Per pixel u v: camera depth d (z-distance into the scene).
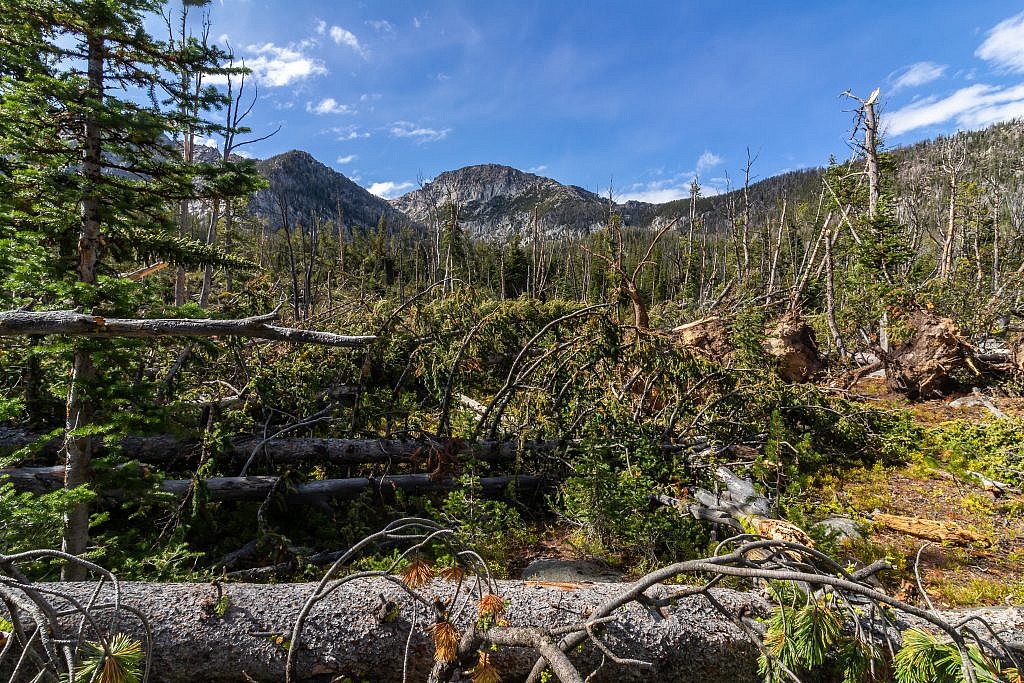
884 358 12.38
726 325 11.24
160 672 2.34
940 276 18.12
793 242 37.56
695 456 6.64
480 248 50.75
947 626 1.95
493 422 6.44
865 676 2.36
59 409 5.33
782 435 6.84
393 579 2.12
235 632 2.42
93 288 3.53
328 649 2.43
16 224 3.66
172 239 4.10
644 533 4.66
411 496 5.69
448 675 2.03
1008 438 7.70
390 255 48.81
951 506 6.16
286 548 4.50
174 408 4.25
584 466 5.39
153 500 4.24
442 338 6.98
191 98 3.84
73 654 1.59
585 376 6.62
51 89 3.34
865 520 5.55
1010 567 4.77
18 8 3.32
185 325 2.60
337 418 6.74
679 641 2.59
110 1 3.39
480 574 2.36
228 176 4.02
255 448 5.54
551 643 2.03
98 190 3.64
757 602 2.77
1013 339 13.33
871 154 16.97
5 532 3.16
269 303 10.08
